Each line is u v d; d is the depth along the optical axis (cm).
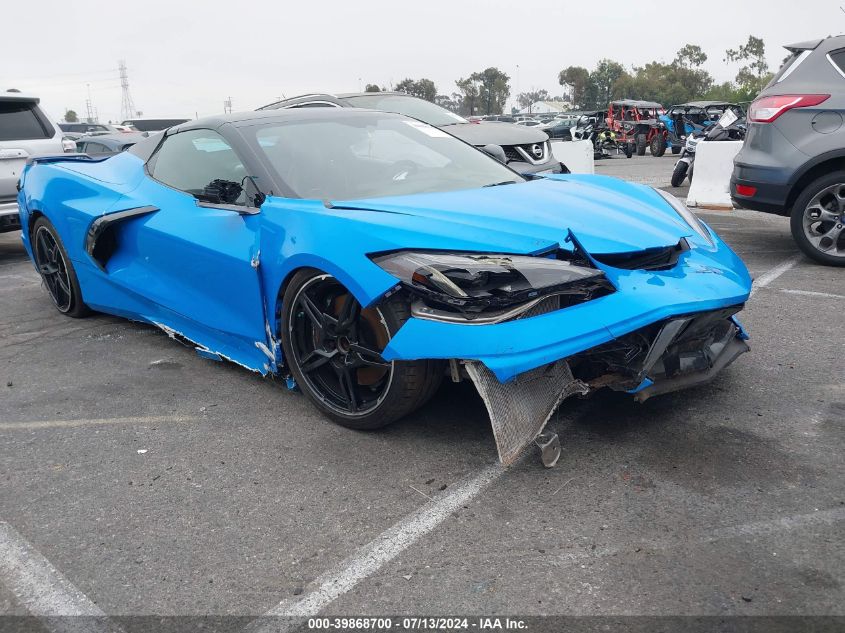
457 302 236
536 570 200
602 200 317
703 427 279
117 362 393
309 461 269
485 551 209
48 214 451
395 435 284
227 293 329
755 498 229
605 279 251
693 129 2225
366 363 274
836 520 216
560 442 272
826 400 301
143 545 221
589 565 201
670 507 226
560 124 2684
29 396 349
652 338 254
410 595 192
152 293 383
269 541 220
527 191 320
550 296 241
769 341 377
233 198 323
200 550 217
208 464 271
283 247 289
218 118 369
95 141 1230
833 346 366
